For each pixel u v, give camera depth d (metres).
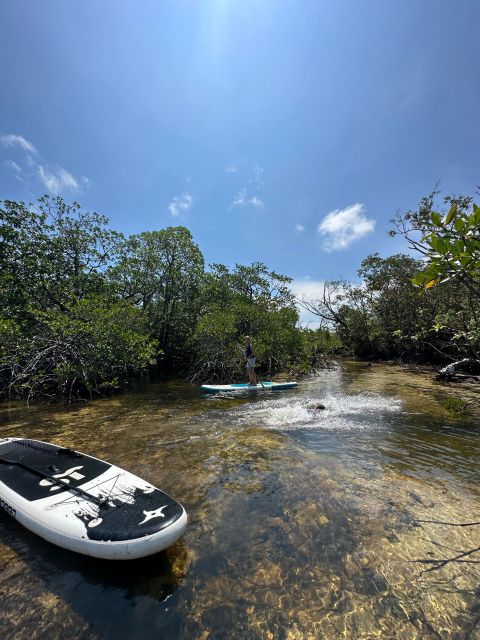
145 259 17.81
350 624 2.40
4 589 2.74
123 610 2.54
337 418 7.65
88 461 4.28
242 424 7.27
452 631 2.33
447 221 3.14
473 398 9.52
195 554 3.12
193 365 16.50
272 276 21.36
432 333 15.80
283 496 4.14
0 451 4.59
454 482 4.46
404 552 3.11
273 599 2.62
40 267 14.17
